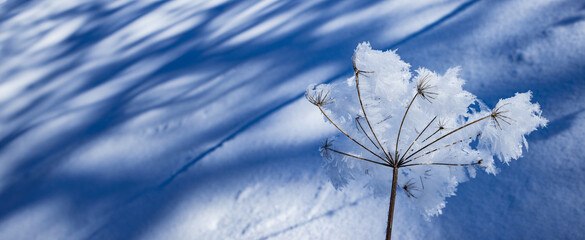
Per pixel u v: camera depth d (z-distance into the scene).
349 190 0.54
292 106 0.76
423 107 0.38
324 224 0.52
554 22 0.64
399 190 0.52
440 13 0.84
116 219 0.69
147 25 1.72
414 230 0.49
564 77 0.55
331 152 0.40
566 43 0.60
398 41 0.82
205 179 0.68
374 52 0.37
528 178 0.49
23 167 1.02
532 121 0.37
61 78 1.53
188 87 1.05
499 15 0.73
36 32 2.15
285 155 0.65
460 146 0.39
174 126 0.89
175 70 1.20
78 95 1.33
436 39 0.76
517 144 0.37
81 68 1.56
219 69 1.08
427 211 0.40
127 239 0.64
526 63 0.60
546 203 0.47
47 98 1.42
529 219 0.47
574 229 0.45
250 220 0.56
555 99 0.53
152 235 0.62
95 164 0.88
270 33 1.15
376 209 0.51
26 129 1.22
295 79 0.86
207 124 0.84
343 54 0.87
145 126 0.94
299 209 0.54
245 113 0.82
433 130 0.39
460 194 0.50
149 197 0.70
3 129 1.32
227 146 0.74
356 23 0.98
